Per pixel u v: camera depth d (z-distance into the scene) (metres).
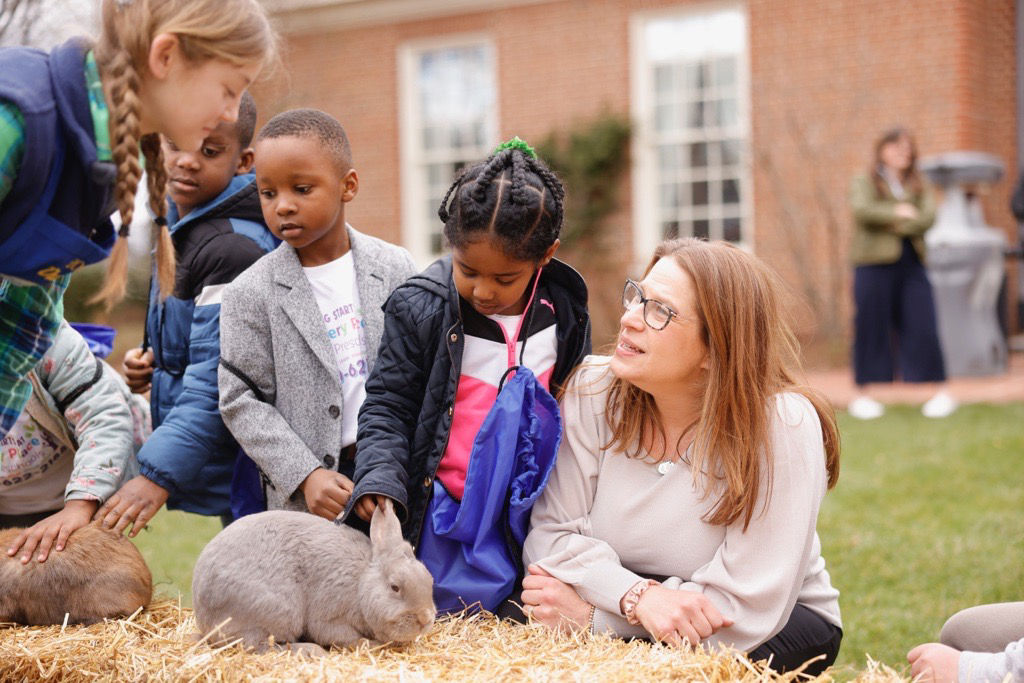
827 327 11.32
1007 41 11.18
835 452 2.43
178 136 2.08
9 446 2.68
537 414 2.43
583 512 2.46
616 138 12.34
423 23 13.41
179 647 2.13
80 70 1.95
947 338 9.30
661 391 2.32
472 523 2.40
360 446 2.41
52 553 2.38
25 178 1.88
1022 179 8.67
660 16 12.21
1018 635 2.29
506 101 13.03
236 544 2.12
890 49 11.04
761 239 11.73
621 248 12.57
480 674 1.97
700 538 2.33
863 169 11.22
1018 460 5.82
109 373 2.78
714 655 2.04
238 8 2.04
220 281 2.87
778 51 11.56
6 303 2.15
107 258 2.12
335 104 14.00
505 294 2.40
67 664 2.10
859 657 3.21
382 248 2.94
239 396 2.62
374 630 2.06
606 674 1.94
